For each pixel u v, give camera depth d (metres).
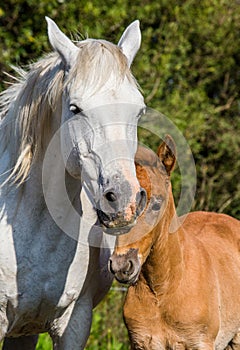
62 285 7.46
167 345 8.60
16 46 17.64
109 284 8.48
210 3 21.77
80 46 6.83
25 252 7.33
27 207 7.32
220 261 9.35
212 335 8.66
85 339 7.82
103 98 6.32
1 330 7.48
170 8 20.89
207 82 22.69
